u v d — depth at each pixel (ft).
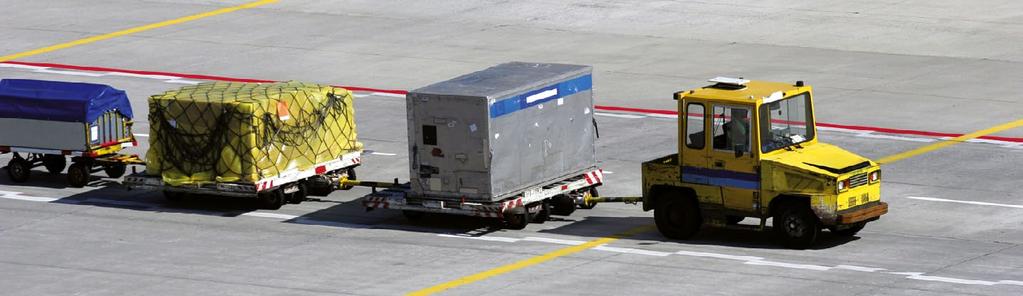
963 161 250.78
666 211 210.79
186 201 239.50
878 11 367.45
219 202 238.27
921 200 227.61
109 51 352.49
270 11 389.80
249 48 352.49
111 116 247.50
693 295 183.21
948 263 194.49
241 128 225.15
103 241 217.77
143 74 330.75
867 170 201.46
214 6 397.19
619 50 341.21
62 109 243.60
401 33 362.74
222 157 227.40
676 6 378.53
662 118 286.46
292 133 231.50
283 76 327.06
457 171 212.84
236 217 229.04
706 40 347.77
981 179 239.09
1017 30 345.92
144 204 238.27
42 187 249.55
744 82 208.54
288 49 350.43
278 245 213.05
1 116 248.73
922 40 341.62
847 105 292.40
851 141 266.98
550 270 196.85
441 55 340.80
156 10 393.50
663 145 267.39
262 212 231.50
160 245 214.69
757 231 213.46
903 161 252.21
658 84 311.88
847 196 198.80
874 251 201.05
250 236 218.18
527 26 366.02
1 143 249.96
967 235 208.33
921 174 243.19
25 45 359.46
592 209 230.07
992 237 206.90
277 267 201.98
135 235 220.64
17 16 388.98
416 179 216.33
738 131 202.39
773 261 197.36
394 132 281.33
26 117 246.68
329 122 237.86
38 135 247.09
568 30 360.89
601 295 184.65
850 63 324.19
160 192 245.04
